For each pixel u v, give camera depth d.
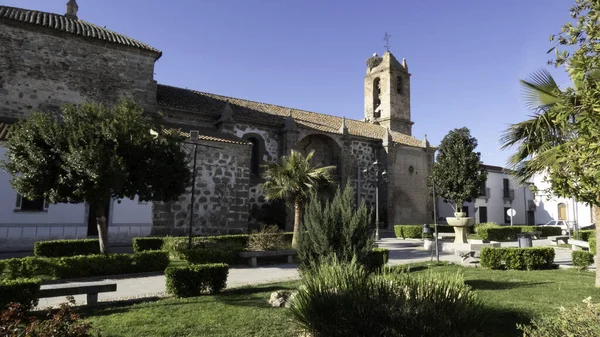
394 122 44.16
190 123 26.33
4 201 17.09
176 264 14.47
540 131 10.12
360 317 5.65
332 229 9.39
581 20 4.58
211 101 29.06
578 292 9.34
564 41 4.80
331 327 5.88
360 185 34.69
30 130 13.05
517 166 11.12
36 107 20.55
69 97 21.42
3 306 7.26
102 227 14.12
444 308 5.62
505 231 27.34
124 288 10.72
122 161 12.96
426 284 6.22
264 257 16.03
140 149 13.76
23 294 7.52
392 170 35.50
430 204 38.38
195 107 26.69
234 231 22.44
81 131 12.90
